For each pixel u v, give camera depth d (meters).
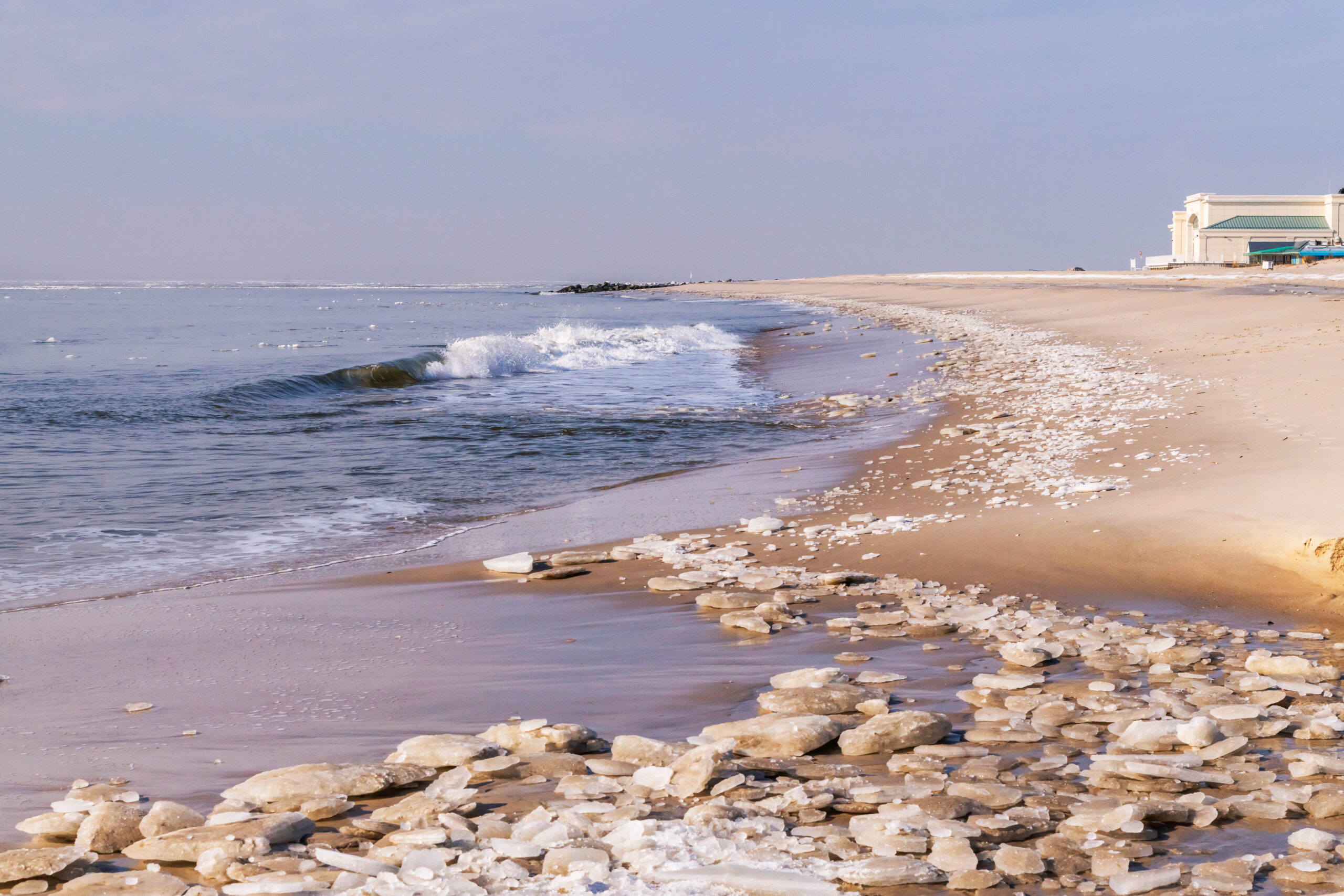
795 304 85.38
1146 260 124.00
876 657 6.80
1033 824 4.07
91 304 110.06
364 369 26.53
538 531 11.51
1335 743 5.02
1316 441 12.01
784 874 3.62
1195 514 9.57
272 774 4.75
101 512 12.15
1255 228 111.94
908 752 5.05
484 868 3.75
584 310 92.50
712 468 15.30
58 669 6.77
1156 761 4.61
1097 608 7.84
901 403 21.48
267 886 3.63
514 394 24.78
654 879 3.61
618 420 19.86
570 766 4.90
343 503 12.92
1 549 10.44
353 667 6.82
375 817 4.36
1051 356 26.78
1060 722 5.37
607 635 7.52
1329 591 7.80
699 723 5.70
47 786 4.91
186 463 15.24
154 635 7.58
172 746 5.42
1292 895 3.49
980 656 6.77
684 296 136.50
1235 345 23.92
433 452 16.45
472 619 7.99
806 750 5.07
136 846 4.07
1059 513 10.30
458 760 4.96
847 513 11.64
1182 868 3.70
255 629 7.75
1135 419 15.60
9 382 26.44
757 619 7.59
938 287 92.56
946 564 9.15
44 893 3.75
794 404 22.55
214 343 44.62
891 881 3.62
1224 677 6.12
